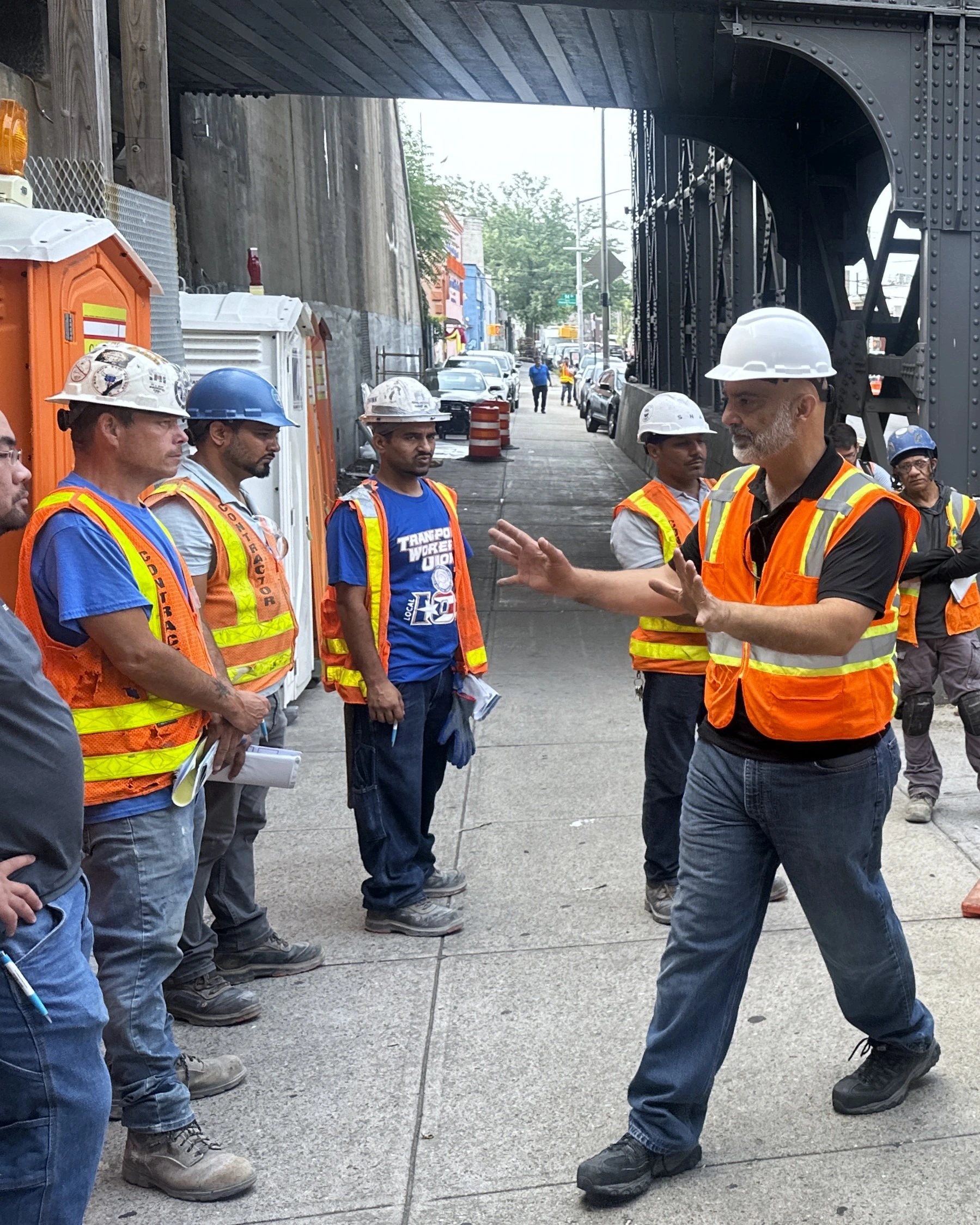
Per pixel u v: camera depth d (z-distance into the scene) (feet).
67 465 14.15
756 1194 10.30
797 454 9.78
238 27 35.78
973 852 17.81
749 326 9.76
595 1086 12.09
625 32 33.35
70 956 7.91
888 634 10.00
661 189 73.00
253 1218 10.25
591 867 17.85
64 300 14.01
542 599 39.14
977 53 27.76
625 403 88.99
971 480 28.60
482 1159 10.98
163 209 21.24
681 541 15.08
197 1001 13.46
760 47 34.42
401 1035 13.19
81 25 19.54
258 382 13.64
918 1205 10.09
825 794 9.94
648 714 15.69
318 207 71.00
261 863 18.42
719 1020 10.36
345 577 14.88
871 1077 11.34
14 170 14.66
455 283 277.44
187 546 12.57
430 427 15.42
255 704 10.97
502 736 24.77
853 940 10.51
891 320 38.04
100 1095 8.00
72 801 7.95
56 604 10.02
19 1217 7.75
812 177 41.39
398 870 15.74
